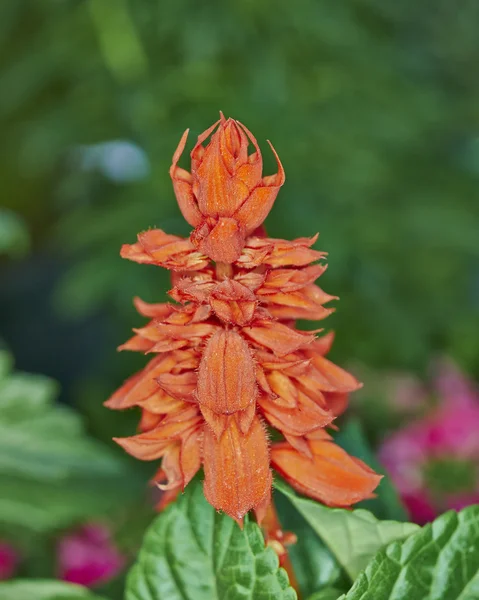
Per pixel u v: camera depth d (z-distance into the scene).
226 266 0.27
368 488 0.27
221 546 0.28
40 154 1.08
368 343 0.95
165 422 0.27
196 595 0.29
